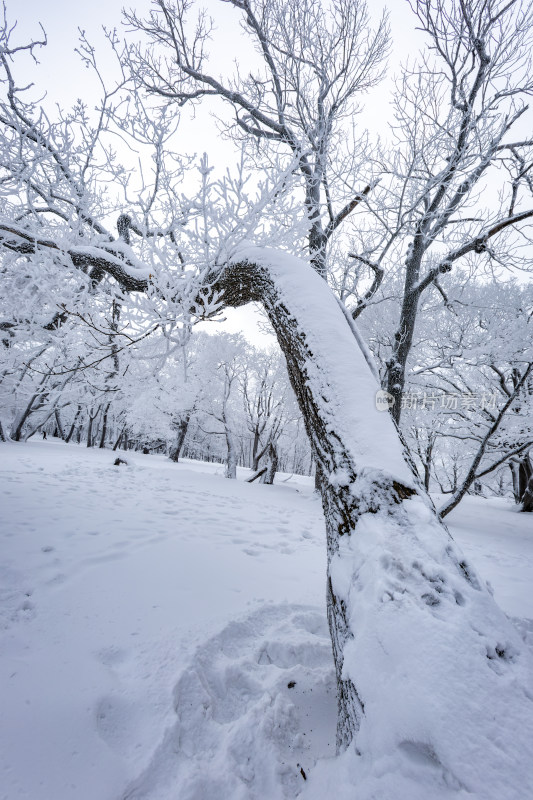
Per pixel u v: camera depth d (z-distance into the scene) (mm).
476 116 5820
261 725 1696
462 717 1041
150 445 33781
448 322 10789
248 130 6176
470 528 9984
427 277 7676
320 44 5832
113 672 1929
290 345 2465
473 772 951
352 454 1810
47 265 3428
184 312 3279
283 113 5840
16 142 3754
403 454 1804
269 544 4793
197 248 3346
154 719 1646
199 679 1927
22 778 1309
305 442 31625
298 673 2059
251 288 3180
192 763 1499
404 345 8188
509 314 9992
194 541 4406
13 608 2439
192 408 20734
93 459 14461
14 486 6500
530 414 9281
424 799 956
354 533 1619
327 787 1258
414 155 6609
